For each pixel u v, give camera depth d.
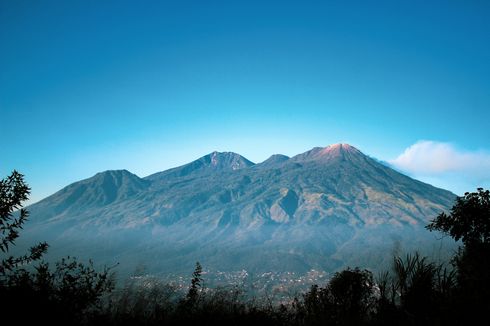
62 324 5.32
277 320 6.84
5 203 5.38
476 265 6.45
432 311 5.96
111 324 5.87
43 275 5.43
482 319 5.48
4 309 5.04
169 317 6.52
